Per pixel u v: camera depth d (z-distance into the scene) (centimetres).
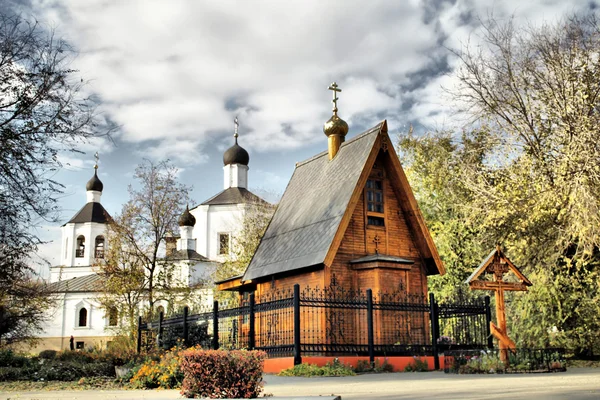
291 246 2323
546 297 2114
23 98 1386
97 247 7356
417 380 1330
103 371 1764
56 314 6125
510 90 2539
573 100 2166
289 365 1681
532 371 1564
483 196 2398
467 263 3125
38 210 1445
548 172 2238
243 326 2512
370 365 1744
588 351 2166
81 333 6084
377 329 2089
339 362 1709
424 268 2409
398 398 899
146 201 4141
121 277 3978
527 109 2462
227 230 6072
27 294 2339
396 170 2342
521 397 855
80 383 1551
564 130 2178
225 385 1029
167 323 2466
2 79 1378
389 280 2153
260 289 2491
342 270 2178
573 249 2192
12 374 1697
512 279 2327
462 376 1452
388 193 2388
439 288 3167
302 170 2819
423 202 3453
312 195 2492
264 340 2255
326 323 1977
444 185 3209
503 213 2245
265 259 2477
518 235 2289
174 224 4234
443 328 2553
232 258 4981
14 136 1377
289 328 2158
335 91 2730
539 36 2428
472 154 2745
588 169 1936
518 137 2478
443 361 1888
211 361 1037
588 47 2252
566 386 1058
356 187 2148
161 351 2053
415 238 2400
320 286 2117
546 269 2127
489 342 1964
